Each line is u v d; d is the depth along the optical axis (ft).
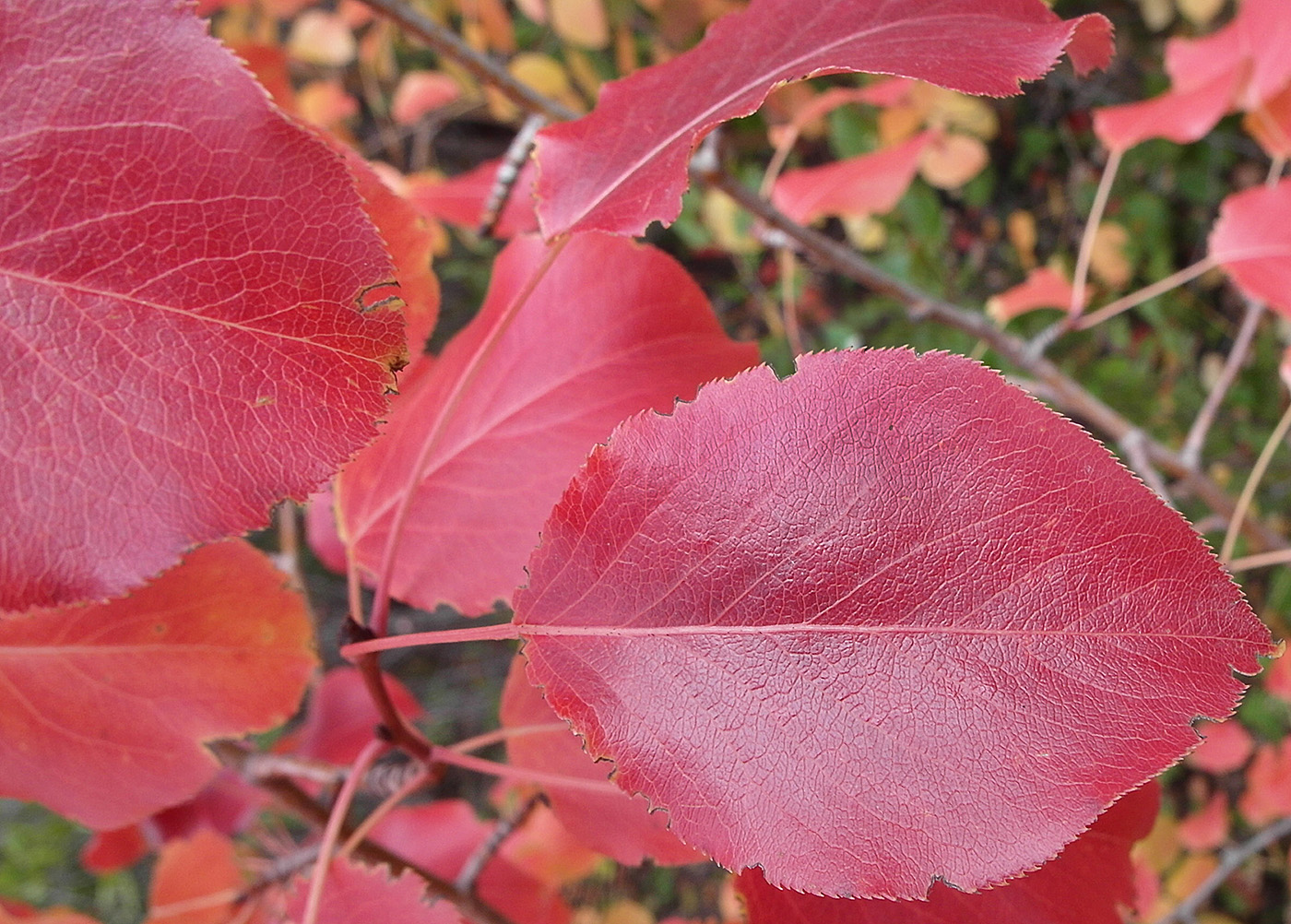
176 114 0.47
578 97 1.80
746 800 0.50
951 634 0.48
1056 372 1.27
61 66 0.47
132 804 0.75
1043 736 0.47
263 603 0.73
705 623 0.51
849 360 0.50
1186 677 0.46
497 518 0.68
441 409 0.70
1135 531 0.47
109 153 0.47
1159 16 2.17
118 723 0.73
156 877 1.12
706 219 1.90
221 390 0.49
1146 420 2.33
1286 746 1.62
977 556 0.48
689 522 0.52
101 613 0.71
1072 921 0.57
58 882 2.97
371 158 2.88
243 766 0.97
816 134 2.24
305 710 2.43
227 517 0.49
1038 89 2.53
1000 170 2.64
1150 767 0.46
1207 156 2.42
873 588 0.49
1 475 0.48
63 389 0.48
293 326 0.49
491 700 2.99
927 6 0.56
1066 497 0.48
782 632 0.50
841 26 0.56
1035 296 1.42
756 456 0.51
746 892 0.55
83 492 0.49
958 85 0.52
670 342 0.68
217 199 0.48
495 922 0.91
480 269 2.81
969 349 2.15
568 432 0.68
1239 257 1.11
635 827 0.70
